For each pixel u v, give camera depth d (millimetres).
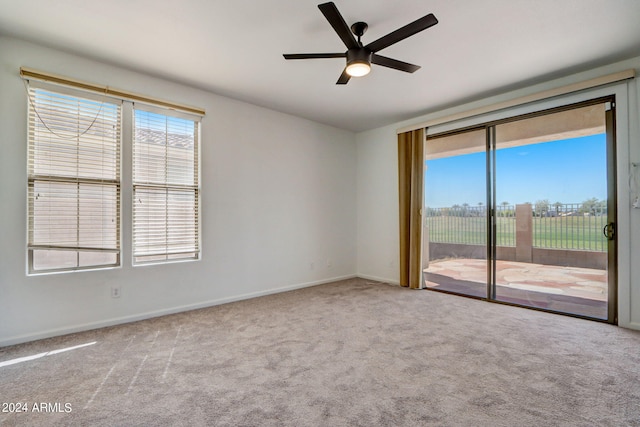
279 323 2906
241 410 1587
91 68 2760
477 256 3816
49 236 2596
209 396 1714
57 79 2570
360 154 5184
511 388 1779
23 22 2215
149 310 3068
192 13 2113
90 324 2740
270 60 2777
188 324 2885
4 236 2395
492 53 2646
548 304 3270
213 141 3541
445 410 1578
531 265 3395
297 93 3531
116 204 2916
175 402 1656
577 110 3070
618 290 2797
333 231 4887
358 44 2131
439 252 4203
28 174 2508
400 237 4480
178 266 3271
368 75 3045
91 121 2795
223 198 3631
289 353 2260
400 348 2338
